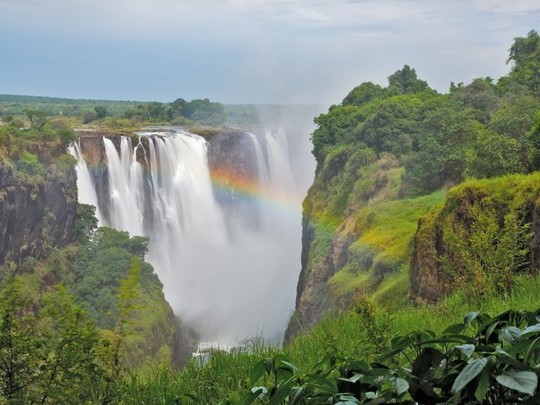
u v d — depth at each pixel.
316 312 56.53
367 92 92.94
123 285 8.58
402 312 13.92
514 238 14.40
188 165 109.62
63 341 6.61
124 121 127.75
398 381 2.67
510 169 35.53
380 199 56.62
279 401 2.89
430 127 53.81
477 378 2.53
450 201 21.52
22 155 74.00
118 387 7.13
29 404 6.36
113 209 95.44
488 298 12.89
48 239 73.31
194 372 8.21
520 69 66.88
